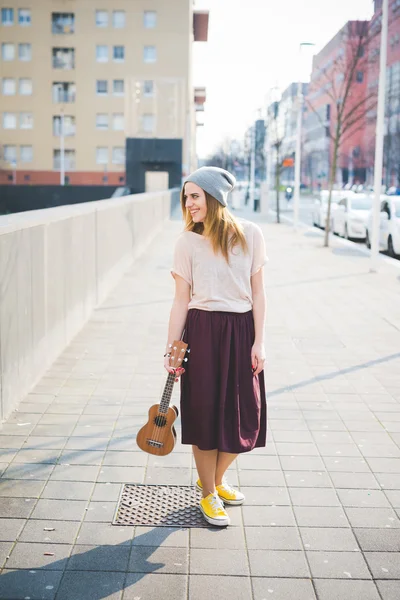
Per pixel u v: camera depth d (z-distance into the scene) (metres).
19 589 3.16
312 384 6.43
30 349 6.09
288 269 14.91
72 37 59.03
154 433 3.77
